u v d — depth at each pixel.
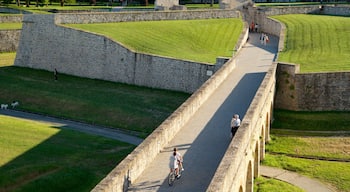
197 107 46.50
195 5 122.81
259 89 49.00
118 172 29.94
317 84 61.09
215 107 47.53
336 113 60.56
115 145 52.22
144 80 70.62
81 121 61.72
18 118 60.94
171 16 88.19
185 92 67.19
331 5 105.31
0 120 56.50
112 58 73.31
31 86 73.06
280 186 45.72
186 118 43.06
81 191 41.62
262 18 97.69
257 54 74.31
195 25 86.06
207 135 40.28
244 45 82.00
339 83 60.59
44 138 51.72
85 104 65.25
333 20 90.06
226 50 75.38
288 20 92.44
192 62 65.88
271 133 57.78
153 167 34.34
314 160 52.19
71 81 75.06
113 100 65.94
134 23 83.94
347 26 84.00
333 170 49.78
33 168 43.38
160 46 74.50
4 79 76.69
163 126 38.03
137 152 33.09
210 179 32.94
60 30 78.75
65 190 41.62
